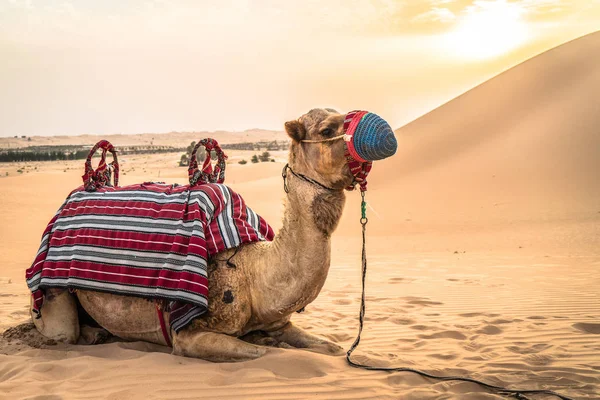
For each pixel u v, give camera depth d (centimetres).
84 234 584
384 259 1720
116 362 514
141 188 614
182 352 530
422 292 1031
